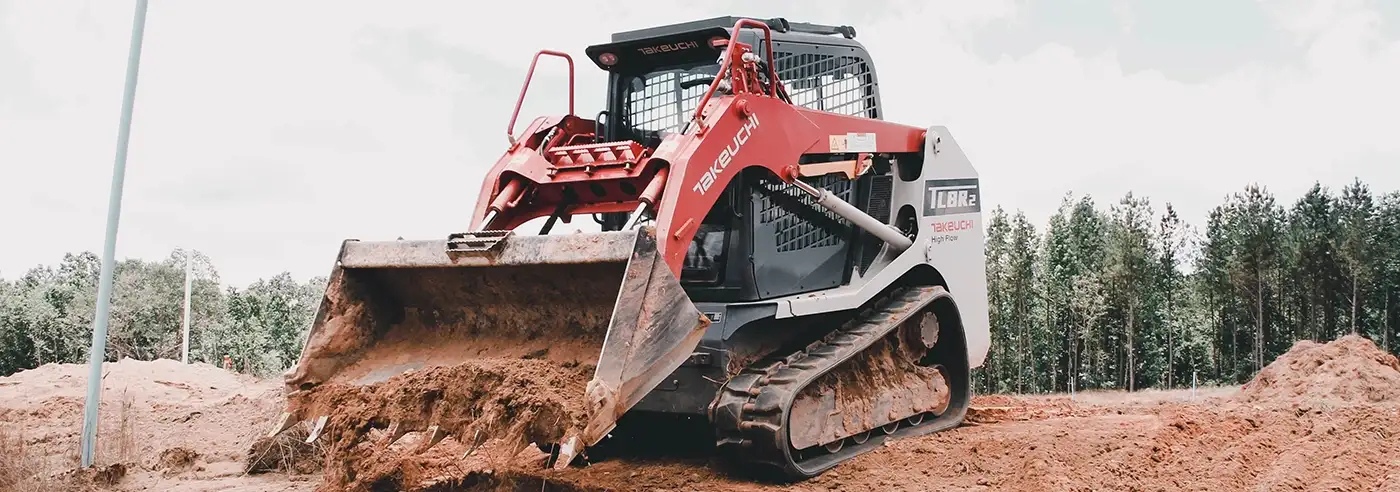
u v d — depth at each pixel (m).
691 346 5.46
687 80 7.07
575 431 4.85
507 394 5.09
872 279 7.32
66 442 8.16
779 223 6.86
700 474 6.50
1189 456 7.00
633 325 5.13
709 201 6.01
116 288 27.88
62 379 11.09
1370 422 8.05
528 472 6.48
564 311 5.84
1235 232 35.91
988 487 6.17
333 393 5.76
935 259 7.95
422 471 6.02
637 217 5.81
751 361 6.58
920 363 8.12
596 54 7.25
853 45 7.69
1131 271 33.50
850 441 7.10
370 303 6.29
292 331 27.12
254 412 8.96
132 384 11.04
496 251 5.66
